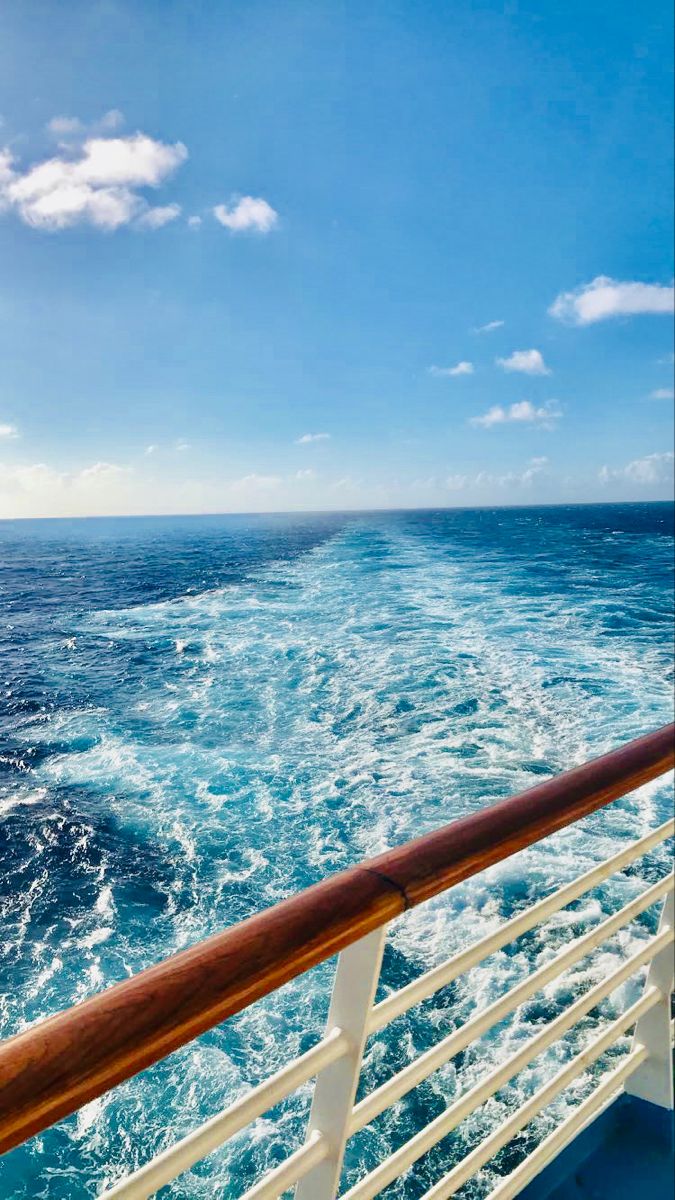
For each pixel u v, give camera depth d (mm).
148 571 30750
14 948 6055
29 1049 548
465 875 833
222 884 6984
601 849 7059
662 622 17984
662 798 8055
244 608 21109
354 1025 793
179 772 9484
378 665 14203
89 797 8820
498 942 937
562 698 11984
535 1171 1266
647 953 1333
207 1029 625
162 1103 4461
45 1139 4250
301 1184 852
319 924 712
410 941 5863
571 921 5969
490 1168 3977
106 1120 4359
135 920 6457
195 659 15297
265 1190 767
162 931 6332
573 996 5133
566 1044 4723
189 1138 668
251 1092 716
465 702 11883
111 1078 563
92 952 6031
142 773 9477
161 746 10438
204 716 11703
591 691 12289
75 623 19594
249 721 11430
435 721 11125
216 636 17406
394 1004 827
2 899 6719
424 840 849
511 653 14891
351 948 785
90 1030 573
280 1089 728
